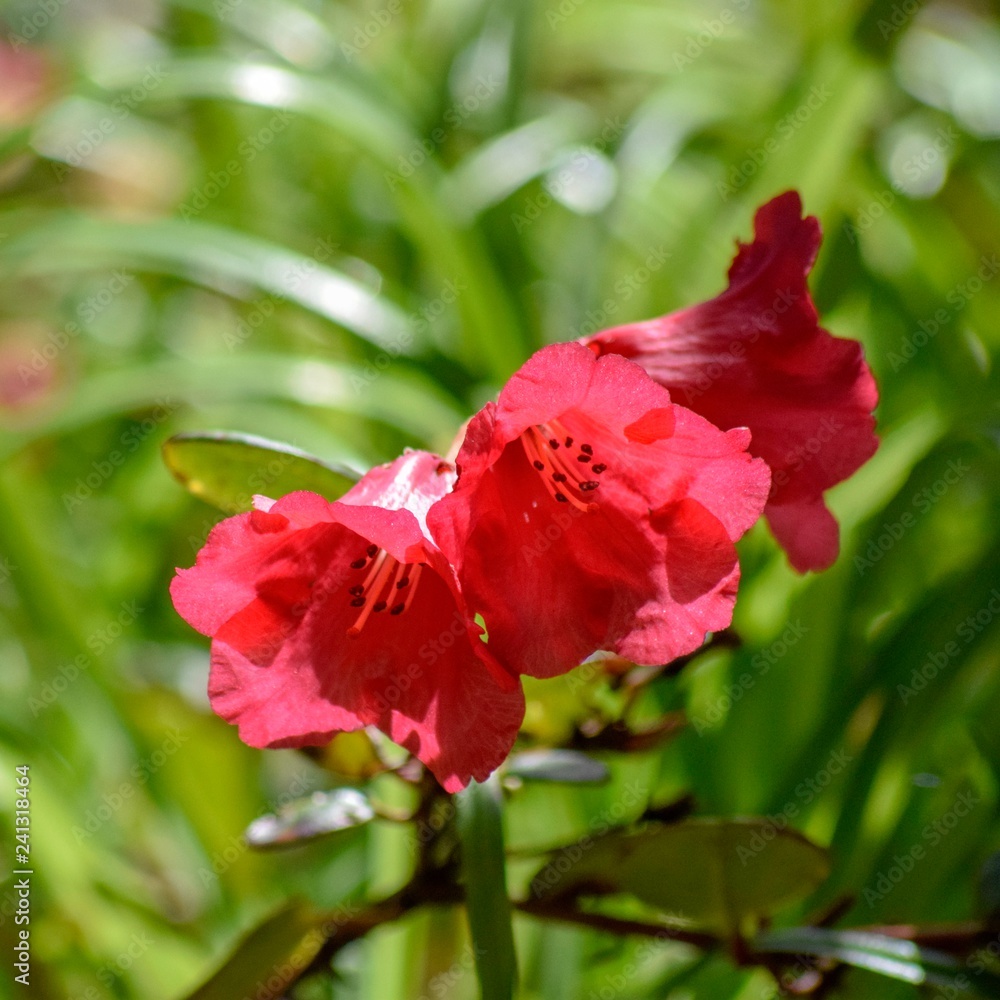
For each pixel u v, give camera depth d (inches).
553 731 25.3
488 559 23.9
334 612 24.0
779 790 27.2
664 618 23.8
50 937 27.6
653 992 27.0
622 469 24.2
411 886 24.7
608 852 24.5
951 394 30.7
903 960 24.7
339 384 30.0
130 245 29.8
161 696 30.8
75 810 28.6
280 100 31.0
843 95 29.7
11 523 29.6
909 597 29.0
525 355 30.1
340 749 24.7
